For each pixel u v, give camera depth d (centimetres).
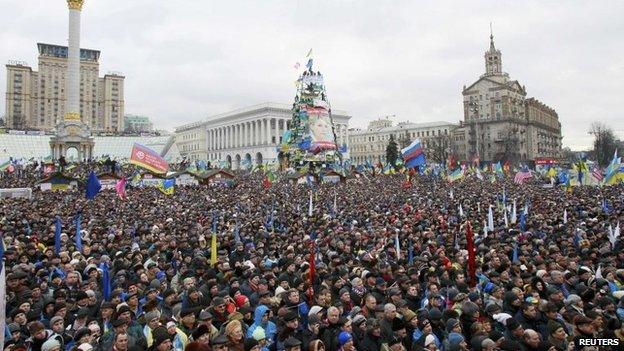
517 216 2344
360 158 16850
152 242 1606
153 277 1155
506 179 6216
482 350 682
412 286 1009
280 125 13950
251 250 1441
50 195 3750
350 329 773
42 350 658
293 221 2188
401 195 3681
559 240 1564
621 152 12900
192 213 2503
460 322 818
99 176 4628
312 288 1040
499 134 12431
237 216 2361
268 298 941
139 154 3428
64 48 17762
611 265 1170
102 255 1342
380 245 1588
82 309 848
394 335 757
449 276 1147
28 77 17150
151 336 767
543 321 820
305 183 5478
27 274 1026
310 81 6538
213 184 5350
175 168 8075
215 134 16100
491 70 13938
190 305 922
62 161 6588
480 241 1571
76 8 8906
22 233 1730
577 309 838
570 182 3947
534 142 13638
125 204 2981
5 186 4834
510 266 1132
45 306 874
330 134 6512
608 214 2198
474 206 2766
